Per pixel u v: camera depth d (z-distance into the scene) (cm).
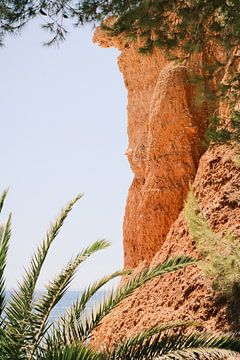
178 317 1141
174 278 1262
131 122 2628
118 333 1262
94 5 1311
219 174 1443
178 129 2184
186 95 2197
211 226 1307
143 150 2475
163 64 2533
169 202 2139
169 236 1473
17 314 727
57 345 732
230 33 1258
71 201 809
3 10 1330
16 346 704
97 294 810
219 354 748
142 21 1262
